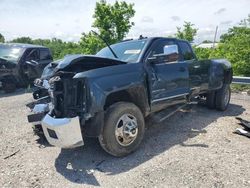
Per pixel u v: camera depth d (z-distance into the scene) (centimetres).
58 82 414
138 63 463
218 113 696
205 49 1922
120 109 420
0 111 746
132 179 368
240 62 1347
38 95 535
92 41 1694
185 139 507
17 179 380
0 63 1012
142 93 460
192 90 587
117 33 1711
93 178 376
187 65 564
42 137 523
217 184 347
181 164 402
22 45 1116
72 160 435
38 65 1101
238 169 385
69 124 382
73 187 355
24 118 671
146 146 479
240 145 473
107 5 1677
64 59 425
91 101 392
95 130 401
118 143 424
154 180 362
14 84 1055
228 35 1633
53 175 388
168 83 508
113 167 405
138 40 540
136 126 444
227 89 721
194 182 354
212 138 507
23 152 470
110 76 416
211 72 658
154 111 498
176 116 659
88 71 404
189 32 2388
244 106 780
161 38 540
